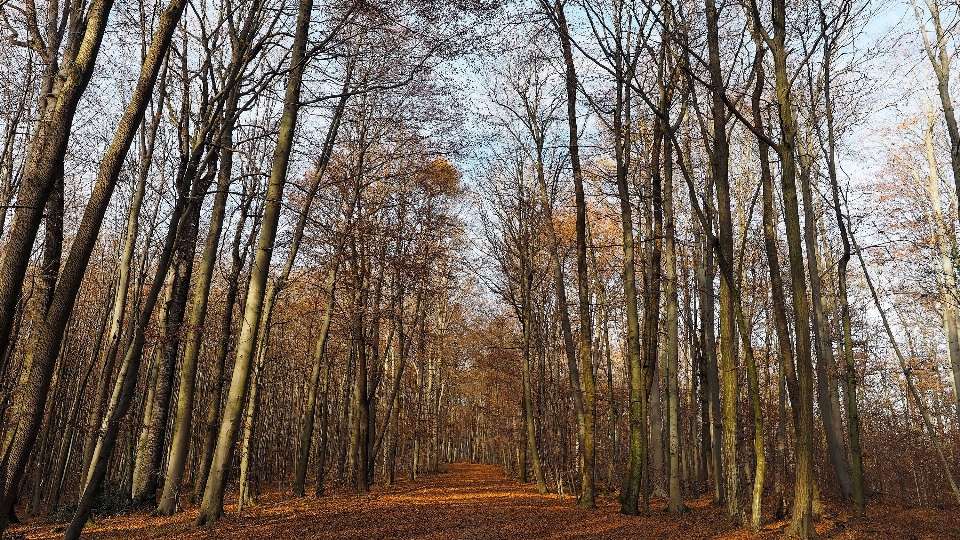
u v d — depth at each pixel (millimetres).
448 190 24406
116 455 22141
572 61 16500
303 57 11914
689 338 24875
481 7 11492
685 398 28344
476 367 39062
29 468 19656
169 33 6879
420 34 11891
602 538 12039
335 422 30812
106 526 13484
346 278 20922
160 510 14672
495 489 25875
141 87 6582
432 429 38281
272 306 16453
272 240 12953
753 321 21422
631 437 15906
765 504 16156
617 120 16531
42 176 5297
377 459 36781
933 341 32000
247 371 12891
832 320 22297
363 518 14805
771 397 21281
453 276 24750
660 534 12391
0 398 11633
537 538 12047
